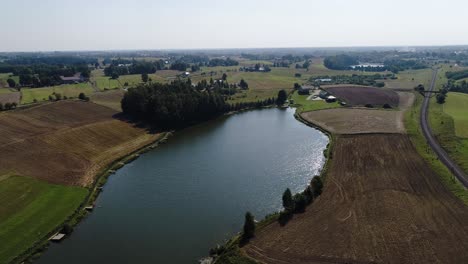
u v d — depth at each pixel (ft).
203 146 349.20
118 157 310.24
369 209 204.74
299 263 159.12
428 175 250.98
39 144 306.14
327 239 176.14
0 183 234.38
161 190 247.50
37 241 183.73
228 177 266.98
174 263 166.50
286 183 254.06
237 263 160.86
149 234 191.93
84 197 232.73
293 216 199.52
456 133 341.21
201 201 229.04
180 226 199.00
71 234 194.49
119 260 170.09
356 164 277.23
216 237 187.32
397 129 371.35
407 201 213.46
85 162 291.17
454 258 159.74
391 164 273.95
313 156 309.01
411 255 162.50
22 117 366.63
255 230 185.98
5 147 290.15
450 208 203.72
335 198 219.41
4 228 190.90
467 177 244.83
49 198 225.76
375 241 173.58
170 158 314.55
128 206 225.35
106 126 376.68
